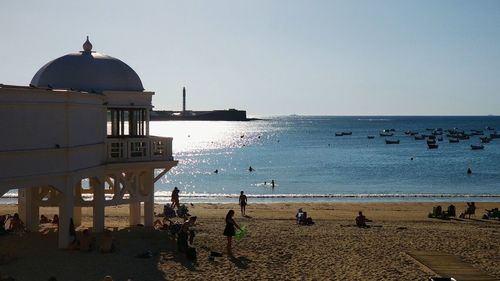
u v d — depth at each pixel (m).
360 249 22.72
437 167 85.75
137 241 22.61
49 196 24.73
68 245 20.89
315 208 42.44
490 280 18.44
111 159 23.42
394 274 19.08
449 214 36.66
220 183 66.31
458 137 170.12
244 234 24.52
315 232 26.52
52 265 18.97
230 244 21.22
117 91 23.39
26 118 18.44
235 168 84.12
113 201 23.70
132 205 26.20
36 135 18.81
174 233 22.89
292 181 68.44
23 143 18.38
